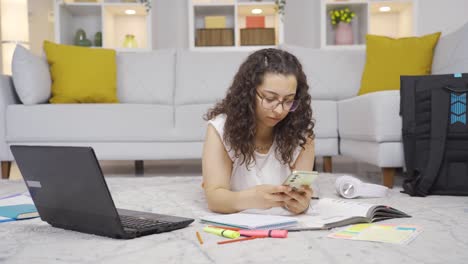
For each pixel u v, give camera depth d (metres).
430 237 1.30
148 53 3.81
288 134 1.64
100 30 5.38
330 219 1.47
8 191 2.47
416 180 2.17
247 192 1.54
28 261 1.13
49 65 3.58
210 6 5.15
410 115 2.25
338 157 4.65
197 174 3.53
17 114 3.18
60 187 1.35
